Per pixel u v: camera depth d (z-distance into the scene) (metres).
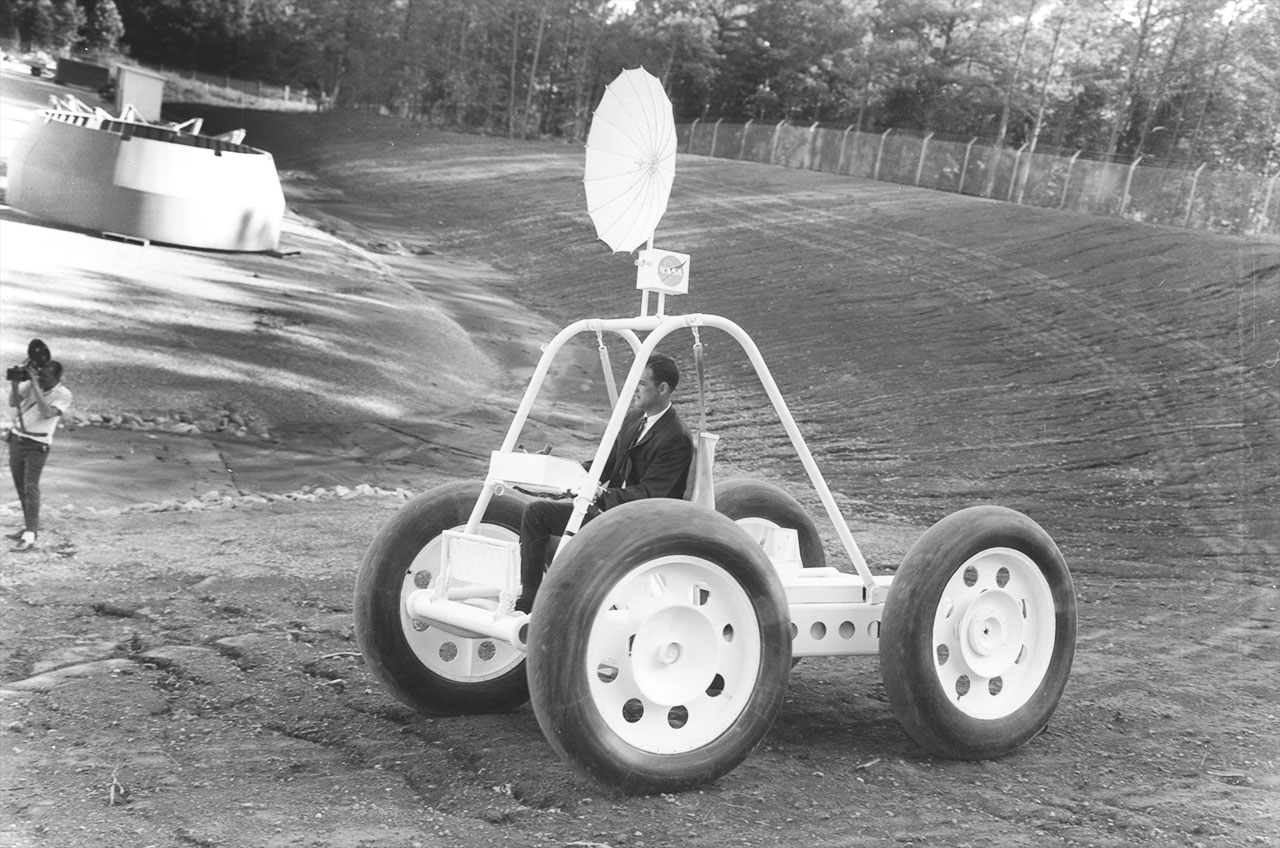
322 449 14.80
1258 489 13.21
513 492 5.02
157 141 22.36
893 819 3.82
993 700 4.73
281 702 4.86
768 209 31.70
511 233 33.06
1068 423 15.98
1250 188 28.61
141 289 19.30
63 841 3.36
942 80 43.31
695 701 4.16
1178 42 35.59
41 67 41.50
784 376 19.36
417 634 4.78
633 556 3.89
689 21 50.22
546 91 52.16
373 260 27.75
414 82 51.66
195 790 3.82
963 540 4.53
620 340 22.97
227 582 7.09
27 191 21.83
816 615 4.60
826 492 4.71
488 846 3.45
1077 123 38.28
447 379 19.25
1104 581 9.38
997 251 25.02
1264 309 19.45
